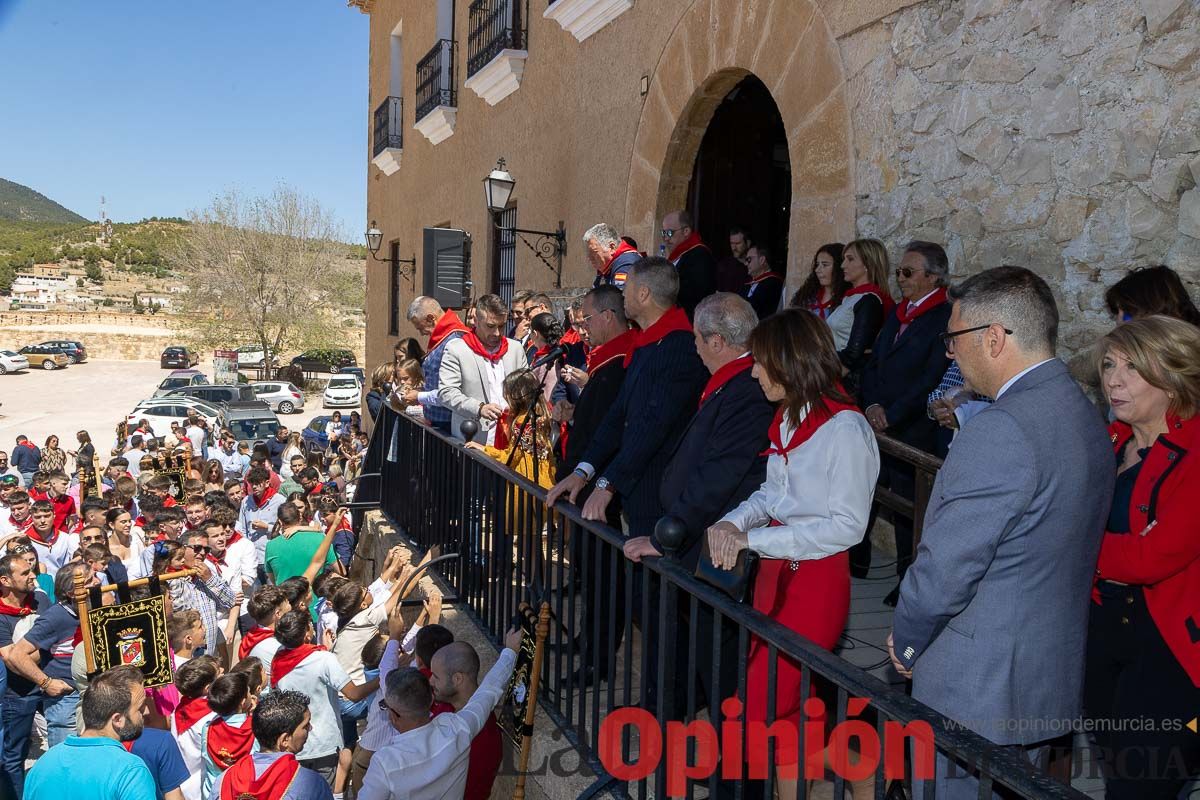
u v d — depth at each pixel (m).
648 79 7.13
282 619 4.82
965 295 2.05
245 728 4.34
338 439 20.05
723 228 7.59
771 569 2.52
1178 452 2.14
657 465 3.36
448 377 5.30
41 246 154.50
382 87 16.19
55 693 5.75
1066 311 3.81
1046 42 3.87
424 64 12.94
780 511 2.48
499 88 10.14
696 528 2.75
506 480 4.04
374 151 16.50
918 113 4.58
